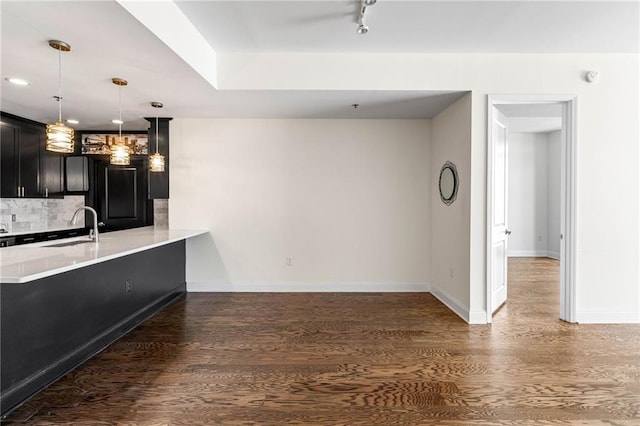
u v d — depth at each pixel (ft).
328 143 14.29
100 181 16.67
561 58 10.55
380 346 9.06
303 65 10.43
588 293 10.77
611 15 8.33
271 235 14.43
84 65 8.42
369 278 14.51
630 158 10.62
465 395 6.79
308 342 9.32
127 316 10.24
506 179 12.66
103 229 16.71
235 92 10.66
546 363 8.09
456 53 10.48
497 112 11.46
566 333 9.91
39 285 7.00
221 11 8.06
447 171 12.45
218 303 12.89
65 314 7.69
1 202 14.21
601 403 6.53
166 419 6.03
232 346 9.06
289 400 6.63
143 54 7.79
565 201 10.91
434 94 10.85
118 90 10.39
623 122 10.62
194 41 8.78
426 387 7.07
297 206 14.39
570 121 10.66
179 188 14.29
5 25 6.45
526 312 11.80
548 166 23.41
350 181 14.37
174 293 13.47
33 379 6.80
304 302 12.98
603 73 10.59
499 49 10.27
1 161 13.01
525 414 6.21
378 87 10.48
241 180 14.32
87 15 6.12
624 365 7.98
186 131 14.19
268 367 7.91
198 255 14.47
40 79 9.38
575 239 10.70
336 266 14.49
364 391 6.93
